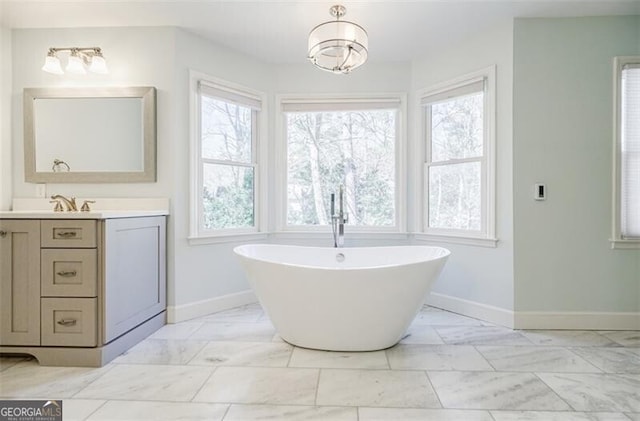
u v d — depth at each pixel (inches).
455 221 118.3
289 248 114.5
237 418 58.1
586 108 98.5
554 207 99.4
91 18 100.2
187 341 90.6
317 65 92.0
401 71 128.6
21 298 76.5
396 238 129.3
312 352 84.3
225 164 120.2
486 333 96.4
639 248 98.1
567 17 98.7
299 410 60.3
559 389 67.0
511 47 99.8
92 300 75.9
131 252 86.9
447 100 117.3
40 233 76.1
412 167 128.4
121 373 73.2
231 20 101.3
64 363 76.1
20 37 106.2
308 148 133.6
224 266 118.3
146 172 104.3
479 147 111.4
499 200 103.4
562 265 99.5
